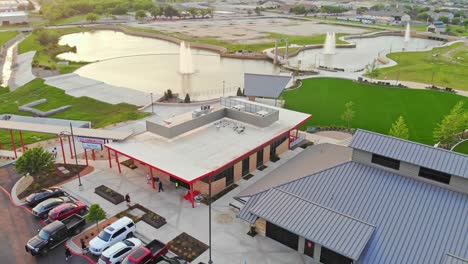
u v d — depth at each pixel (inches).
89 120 3004.4
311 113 3097.9
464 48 6063.0
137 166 2174.0
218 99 3476.9
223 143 2076.8
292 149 2436.0
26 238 1571.1
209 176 1761.8
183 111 3171.8
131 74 4653.1
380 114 3088.1
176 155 1935.3
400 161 1514.5
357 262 1253.1
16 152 2361.0
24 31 7539.4
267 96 3100.4
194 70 4849.9
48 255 1477.6
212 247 1514.5
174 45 6712.6
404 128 2207.2
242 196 1678.2
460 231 1283.2
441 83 3951.8
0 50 5915.4
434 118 2992.1
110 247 1434.5
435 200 1402.6
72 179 2032.5
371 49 6328.7
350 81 4033.0
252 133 2210.9
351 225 1342.3
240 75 4591.5
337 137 2623.0
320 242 1293.1
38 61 5029.5
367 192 1493.6
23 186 1959.9
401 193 1456.7
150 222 1658.5
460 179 1397.6
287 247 1518.2
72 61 5221.5
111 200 1824.6
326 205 1478.8
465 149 2417.6
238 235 1590.8
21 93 3759.8
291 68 4736.7
